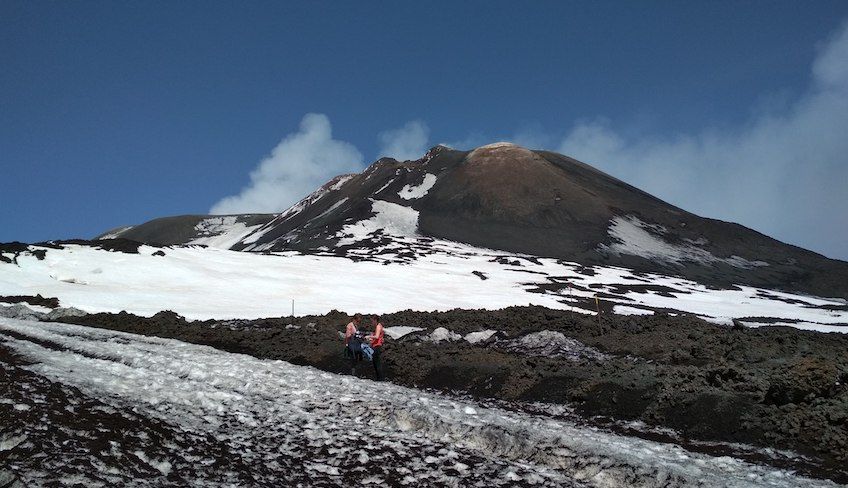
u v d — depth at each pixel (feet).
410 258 490.49
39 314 139.54
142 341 95.91
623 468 39.09
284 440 44.60
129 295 197.77
